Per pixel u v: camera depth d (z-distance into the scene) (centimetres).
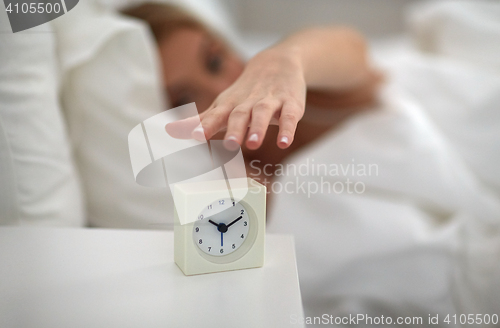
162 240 41
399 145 69
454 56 109
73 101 68
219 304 30
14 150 48
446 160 68
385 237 60
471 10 114
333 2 187
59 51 66
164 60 100
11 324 27
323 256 62
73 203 57
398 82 93
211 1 146
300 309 29
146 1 103
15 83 52
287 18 191
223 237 35
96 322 27
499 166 76
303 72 39
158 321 27
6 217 47
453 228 61
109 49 72
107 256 38
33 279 33
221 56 109
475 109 81
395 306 59
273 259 38
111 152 68
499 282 58
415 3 182
